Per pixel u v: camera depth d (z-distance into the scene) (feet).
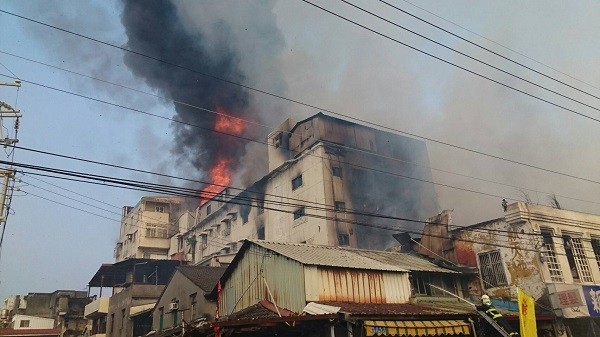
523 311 42.86
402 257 79.10
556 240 78.28
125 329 108.99
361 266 61.67
